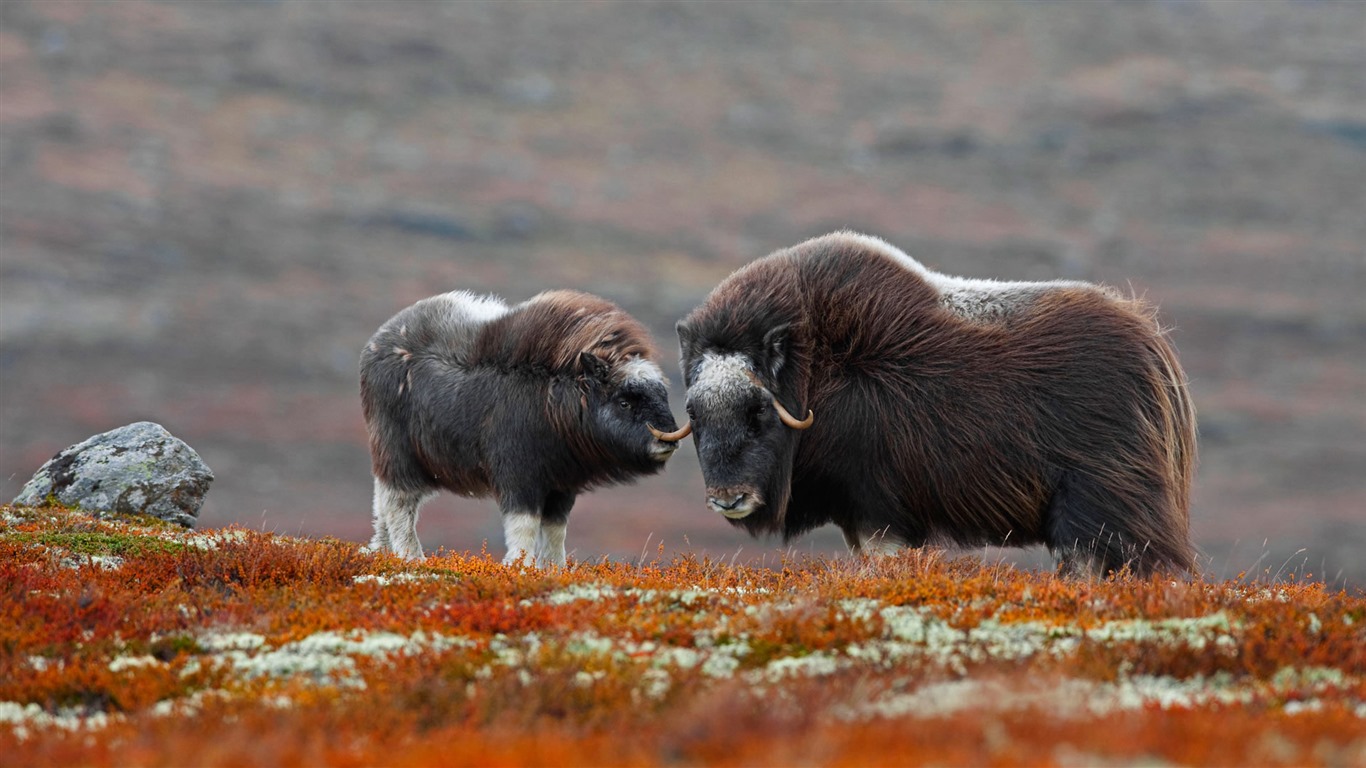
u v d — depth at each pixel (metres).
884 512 34.94
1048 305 35.12
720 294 35.56
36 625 26.23
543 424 38.94
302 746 19.23
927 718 19.47
